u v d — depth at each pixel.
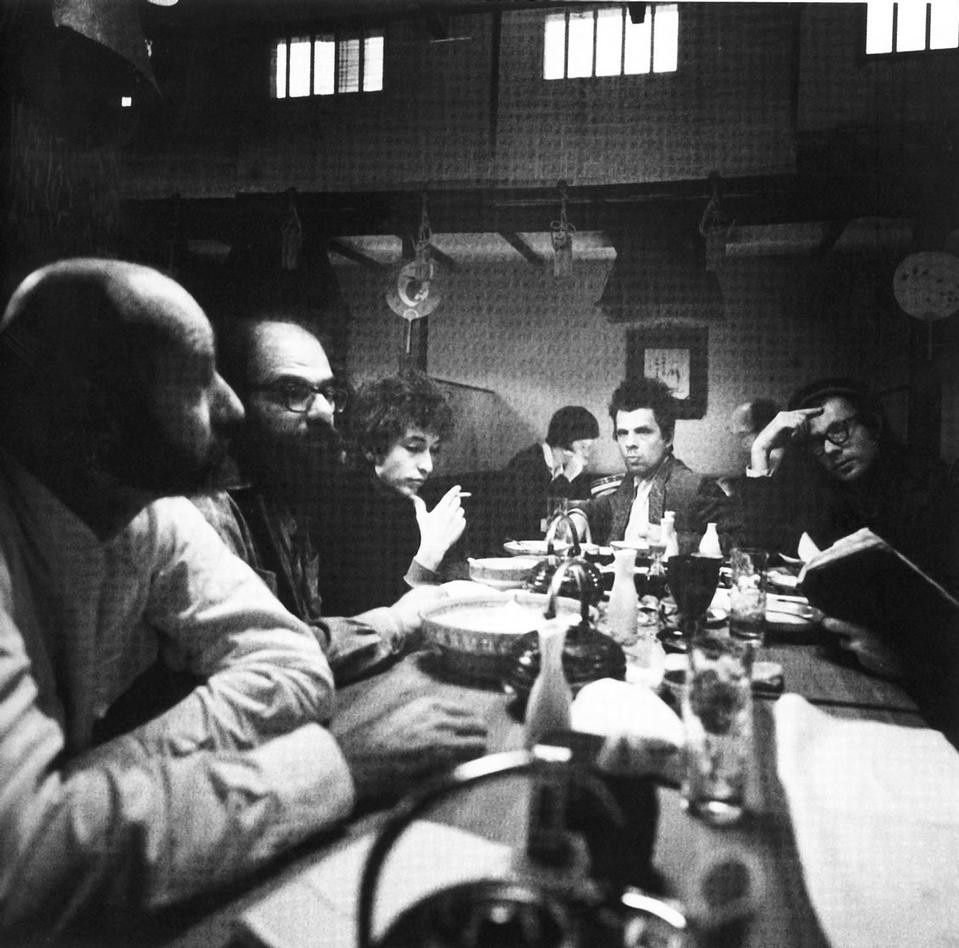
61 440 1.64
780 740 1.29
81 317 1.78
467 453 3.46
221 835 1.03
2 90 1.75
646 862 0.89
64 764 1.23
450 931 0.73
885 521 3.20
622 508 3.30
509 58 3.04
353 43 3.02
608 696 1.36
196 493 2.03
